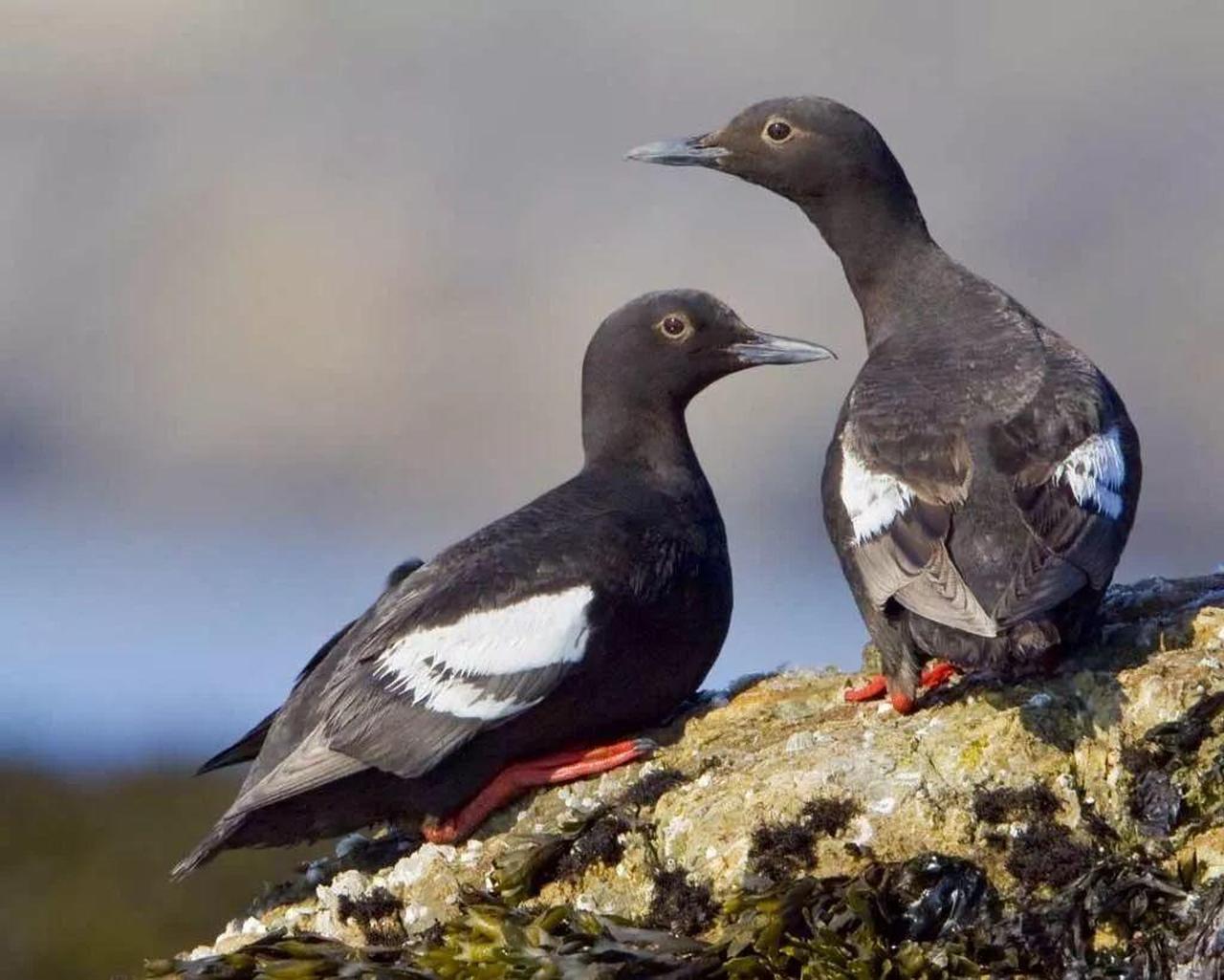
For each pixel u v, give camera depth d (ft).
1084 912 24.39
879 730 27.30
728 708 30.27
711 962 24.67
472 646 29.43
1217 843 25.04
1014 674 27.25
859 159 32.78
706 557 31.09
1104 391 28.50
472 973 25.29
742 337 32.58
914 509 27.20
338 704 29.86
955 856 25.38
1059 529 26.63
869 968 24.00
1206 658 27.09
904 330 32.07
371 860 30.12
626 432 32.55
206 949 28.50
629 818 27.14
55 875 43.68
